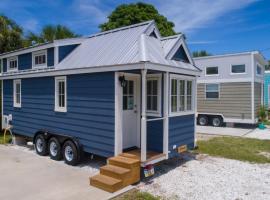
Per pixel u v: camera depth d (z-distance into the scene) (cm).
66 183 575
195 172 668
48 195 512
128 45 676
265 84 2144
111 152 631
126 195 516
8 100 1048
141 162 586
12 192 528
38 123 877
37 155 829
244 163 759
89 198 496
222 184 585
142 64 567
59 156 755
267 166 731
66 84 756
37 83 879
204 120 1664
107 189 530
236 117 1543
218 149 936
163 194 526
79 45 881
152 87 691
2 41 1337
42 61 930
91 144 682
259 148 962
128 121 705
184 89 748
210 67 1636
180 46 745
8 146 977
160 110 672
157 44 709
